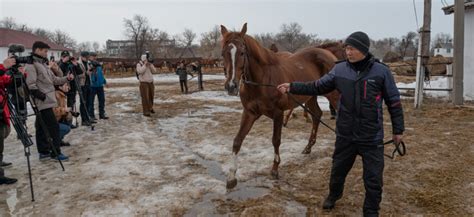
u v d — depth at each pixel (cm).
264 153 552
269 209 359
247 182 441
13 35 4441
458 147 543
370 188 298
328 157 526
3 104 428
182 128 787
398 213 347
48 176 469
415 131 651
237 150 423
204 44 5922
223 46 394
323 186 422
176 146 619
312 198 386
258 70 412
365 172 301
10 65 425
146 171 485
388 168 465
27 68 477
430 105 911
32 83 476
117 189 421
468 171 445
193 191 413
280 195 398
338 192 349
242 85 416
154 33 5897
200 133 722
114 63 3834
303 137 643
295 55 530
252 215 349
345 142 308
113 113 1023
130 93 1692
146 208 370
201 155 564
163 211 364
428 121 736
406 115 806
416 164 476
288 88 336
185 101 1274
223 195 403
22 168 502
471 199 369
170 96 1456
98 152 583
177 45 6625
